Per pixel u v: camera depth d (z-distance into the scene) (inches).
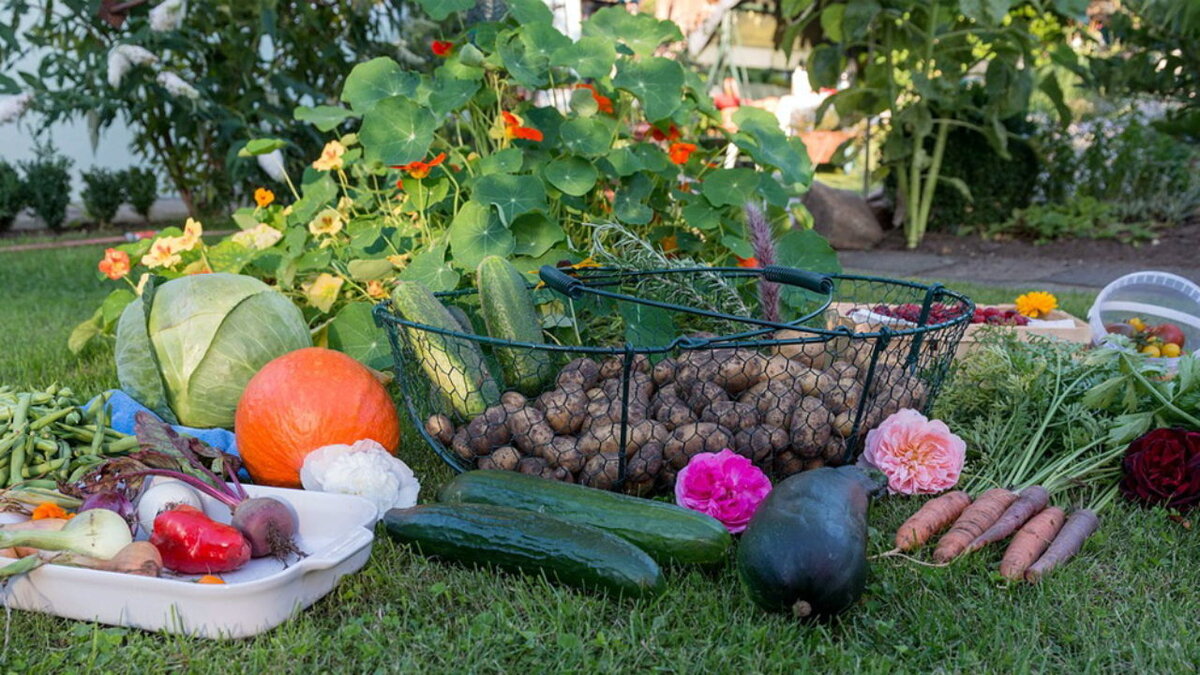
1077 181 349.4
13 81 251.8
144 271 178.7
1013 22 298.8
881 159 331.6
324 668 66.8
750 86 505.4
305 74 295.7
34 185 350.6
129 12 250.5
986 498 88.4
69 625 73.5
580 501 83.5
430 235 144.8
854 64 392.5
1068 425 103.6
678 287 116.5
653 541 79.3
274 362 99.8
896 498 96.6
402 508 86.0
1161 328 139.3
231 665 65.7
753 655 66.9
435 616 73.4
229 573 78.0
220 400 109.6
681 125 165.9
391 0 275.9
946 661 67.1
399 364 100.2
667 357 101.0
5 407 96.6
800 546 69.6
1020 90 295.0
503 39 143.6
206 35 278.7
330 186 153.4
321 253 143.3
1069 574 79.7
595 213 153.9
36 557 71.9
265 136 256.1
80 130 430.0
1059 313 147.6
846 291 169.8
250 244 147.6
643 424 91.4
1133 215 329.4
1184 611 74.7
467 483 88.0
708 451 91.6
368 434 97.6
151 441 87.4
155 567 72.9
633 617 70.8
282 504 80.4
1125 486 96.7
